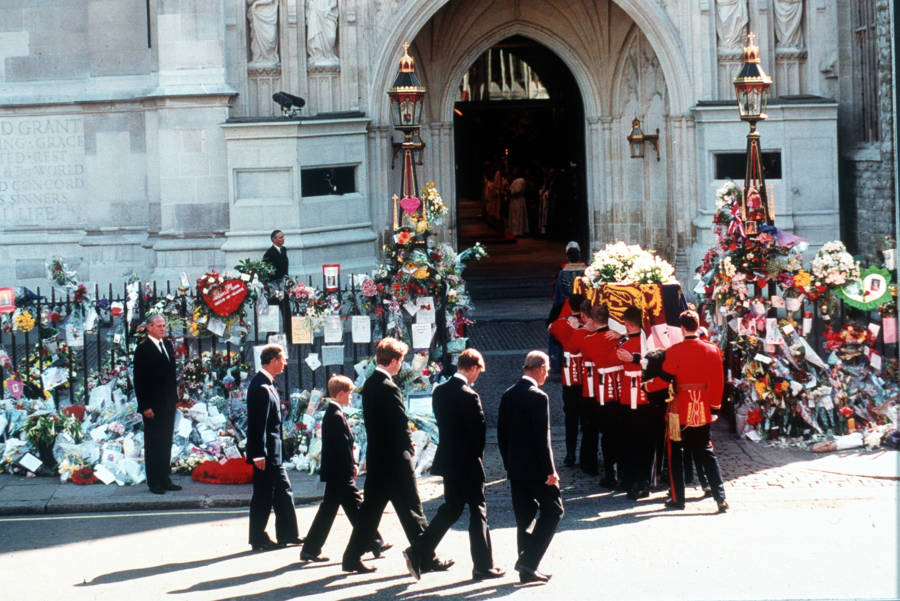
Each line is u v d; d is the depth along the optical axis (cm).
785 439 1421
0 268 2395
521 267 2755
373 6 2262
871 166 2177
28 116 2361
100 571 1045
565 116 2956
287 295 1478
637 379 1228
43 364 1502
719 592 947
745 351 1442
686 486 1280
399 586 992
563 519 1170
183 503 1255
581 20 2534
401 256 1466
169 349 1290
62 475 1332
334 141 2202
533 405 995
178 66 2200
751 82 1527
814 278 1442
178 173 2208
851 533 1090
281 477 1109
